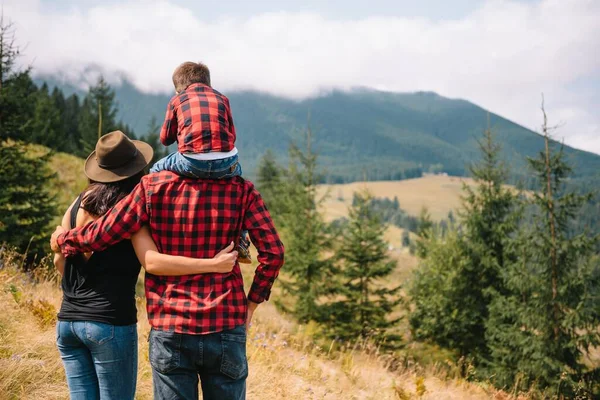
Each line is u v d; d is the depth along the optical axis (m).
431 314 18.27
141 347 5.32
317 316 17.20
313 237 18.12
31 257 12.76
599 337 14.61
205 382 2.60
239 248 2.65
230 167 2.54
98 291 2.62
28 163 14.11
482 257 17.70
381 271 17.97
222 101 2.65
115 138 2.76
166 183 2.49
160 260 2.47
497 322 16.45
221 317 2.46
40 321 5.11
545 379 14.57
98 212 2.70
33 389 3.76
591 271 14.92
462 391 9.59
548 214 15.52
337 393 5.99
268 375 5.50
